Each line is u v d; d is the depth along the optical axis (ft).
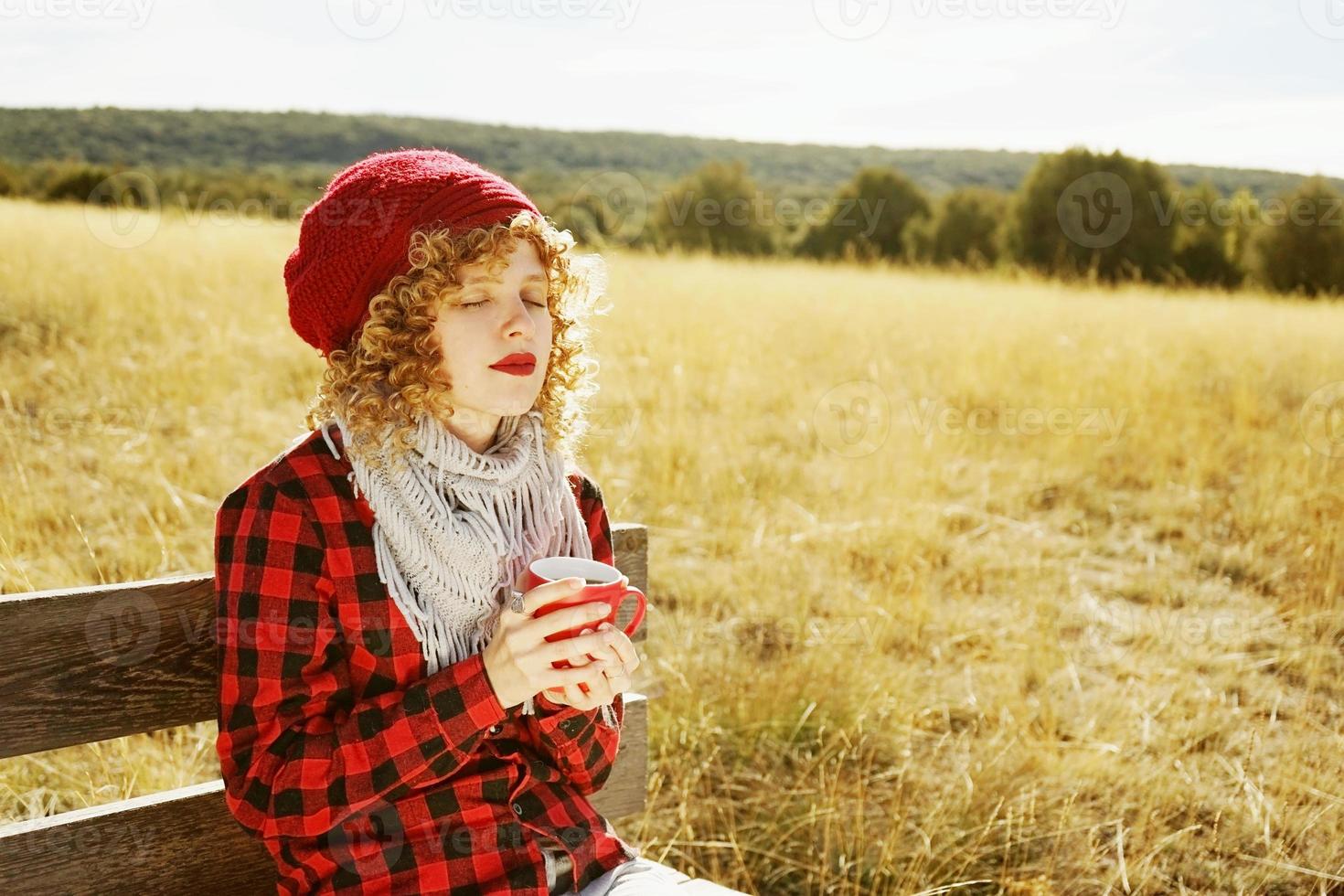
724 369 26.91
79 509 13.53
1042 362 28.53
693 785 10.03
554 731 5.30
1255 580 16.43
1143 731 11.30
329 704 4.84
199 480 15.61
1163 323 37.52
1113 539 18.12
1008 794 9.95
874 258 66.80
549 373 5.66
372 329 4.88
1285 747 11.16
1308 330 36.83
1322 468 20.42
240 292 30.12
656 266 43.04
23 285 25.20
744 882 9.02
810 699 11.03
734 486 18.26
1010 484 20.15
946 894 8.80
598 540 6.03
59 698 4.85
